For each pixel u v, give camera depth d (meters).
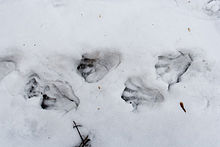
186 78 0.61
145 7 0.65
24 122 0.58
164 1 0.66
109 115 0.58
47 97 0.60
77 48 0.62
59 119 0.58
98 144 0.57
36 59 0.62
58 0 0.66
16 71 0.61
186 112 0.58
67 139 0.57
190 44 0.62
